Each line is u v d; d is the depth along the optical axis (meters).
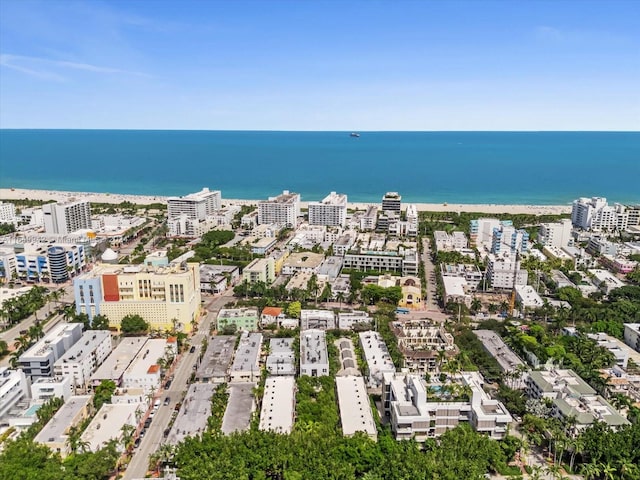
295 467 197.50
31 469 192.38
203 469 192.12
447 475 189.00
